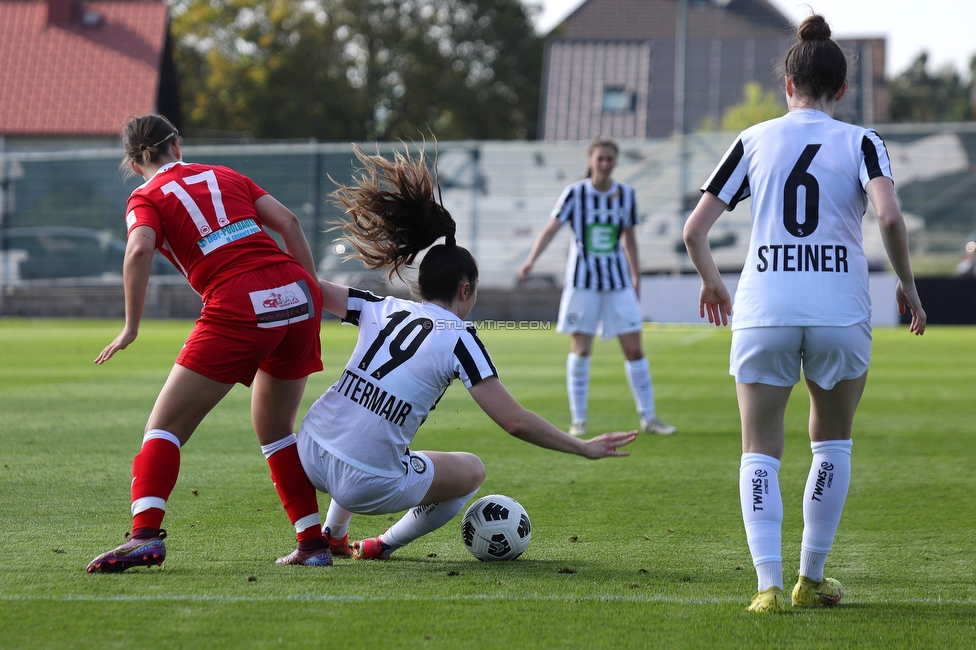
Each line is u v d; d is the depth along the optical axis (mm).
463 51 141125
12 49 94625
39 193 69375
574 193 23141
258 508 14844
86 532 13094
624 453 10906
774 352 10117
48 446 20156
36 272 69250
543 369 38469
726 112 107250
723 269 65375
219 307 11328
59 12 97000
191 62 129625
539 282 68562
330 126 131750
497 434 22844
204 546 12555
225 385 11383
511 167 68688
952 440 22016
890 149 66562
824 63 10469
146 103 92000
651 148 67188
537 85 143000
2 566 11250
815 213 10109
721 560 12102
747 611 9875
